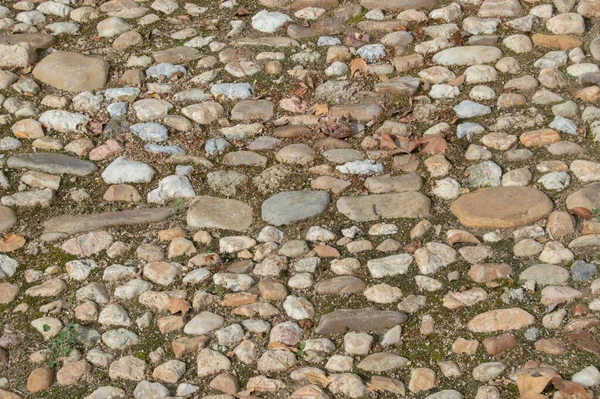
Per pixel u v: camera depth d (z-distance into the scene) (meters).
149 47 3.05
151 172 2.62
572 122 2.65
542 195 2.46
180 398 2.13
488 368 2.13
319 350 2.20
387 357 2.17
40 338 2.26
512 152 2.59
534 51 2.90
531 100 2.74
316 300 2.29
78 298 2.33
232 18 3.16
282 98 2.83
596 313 2.21
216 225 2.48
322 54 2.97
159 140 2.72
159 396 2.14
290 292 2.31
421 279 2.31
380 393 2.11
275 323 2.26
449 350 2.18
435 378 2.13
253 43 3.03
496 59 2.88
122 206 2.55
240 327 2.25
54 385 2.18
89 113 2.81
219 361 2.19
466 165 2.58
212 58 2.98
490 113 2.72
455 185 2.52
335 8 3.16
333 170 2.60
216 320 2.27
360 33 3.04
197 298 2.31
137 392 2.15
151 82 2.91
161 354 2.21
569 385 2.06
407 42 2.99
